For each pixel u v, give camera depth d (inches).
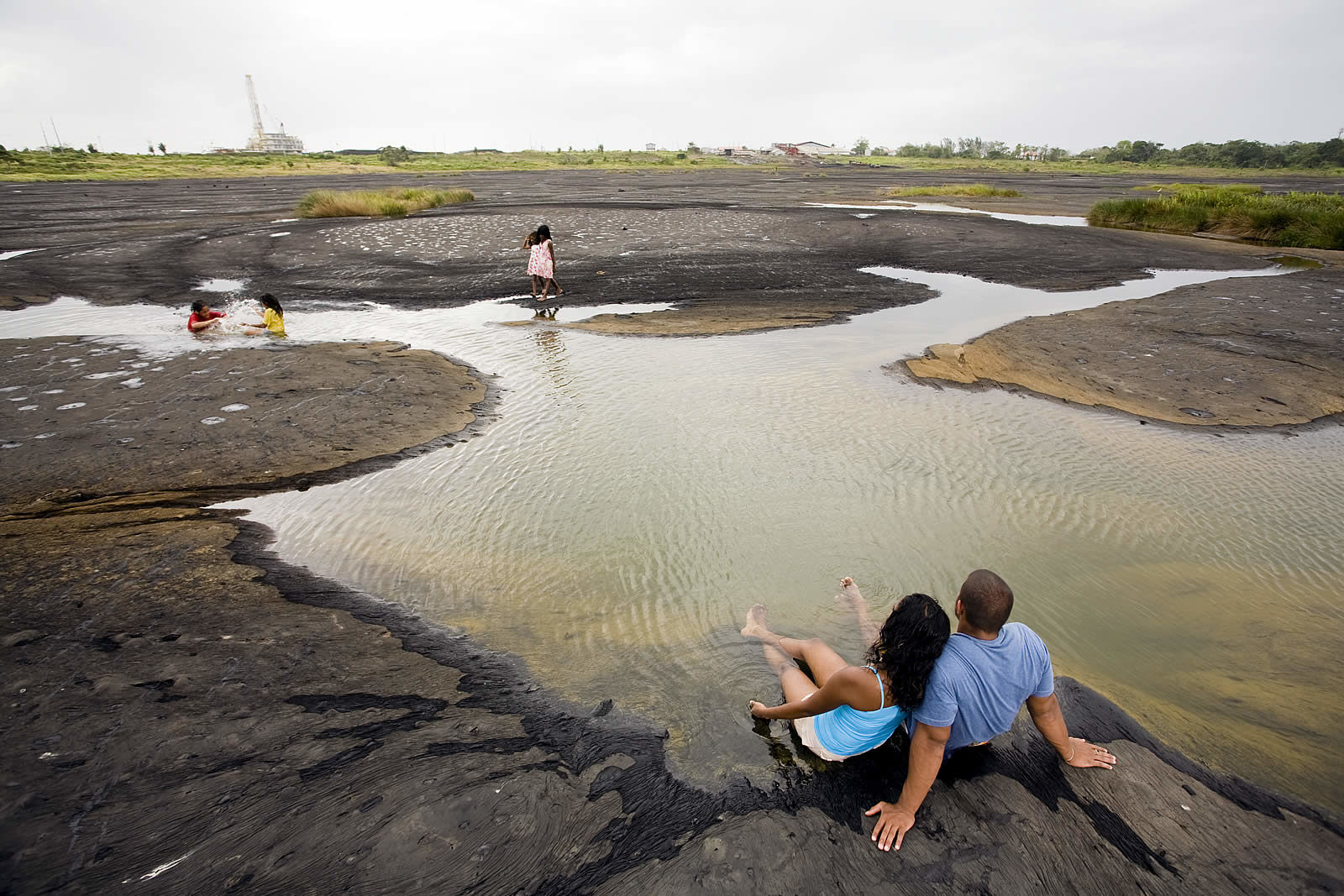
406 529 223.3
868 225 1030.4
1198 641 169.9
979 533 220.1
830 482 254.8
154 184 2135.8
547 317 511.8
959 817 120.5
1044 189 2082.9
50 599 180.5
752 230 980.6
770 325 477.7
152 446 281.3
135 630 168.1
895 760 133.5
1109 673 158.6
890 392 347.3
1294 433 303.1
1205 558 207.0
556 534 219.8
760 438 294.2
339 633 170.7
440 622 177.3
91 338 447.8
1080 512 233.8
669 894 105.9
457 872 108.1
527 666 160.6
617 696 150.6
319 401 331.6
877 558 205.8
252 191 1828.2
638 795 124.2
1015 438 294.5
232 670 154.1
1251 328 457.1
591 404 334.0
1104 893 108.0
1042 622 176.2
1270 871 111.3
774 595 187.5
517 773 127.5
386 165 3747.5
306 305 563.5
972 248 834.8
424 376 371.2
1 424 300.5
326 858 109.2
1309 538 218.1
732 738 138.5
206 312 466.9
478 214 1144.2
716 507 236.2
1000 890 108.2
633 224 1031.0
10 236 929.5
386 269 717.3
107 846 109.4
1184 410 328.2
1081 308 529.7
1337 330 452.1
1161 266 716.7
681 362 397.7
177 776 123.6
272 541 215.8
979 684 116.1
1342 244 839.1
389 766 128.1
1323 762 133.8
